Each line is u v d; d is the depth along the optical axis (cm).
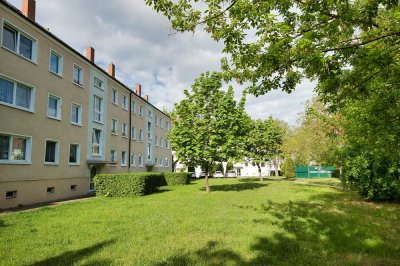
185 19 550
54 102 1867
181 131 2103
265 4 470
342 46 464
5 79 1442
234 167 7669
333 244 668
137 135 3425
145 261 560
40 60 1689
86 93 2239
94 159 2327
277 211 1132
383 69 486
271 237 727
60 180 1862
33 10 1748
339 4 428
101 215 1072
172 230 812
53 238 738
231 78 639
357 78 514
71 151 2055
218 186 2712
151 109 4003
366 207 1232
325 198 1579
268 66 517
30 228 858
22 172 1520
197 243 679
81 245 677
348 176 1520
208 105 2116
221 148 2025
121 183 1870
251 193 1923
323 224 876
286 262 552
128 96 3158
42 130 1694
